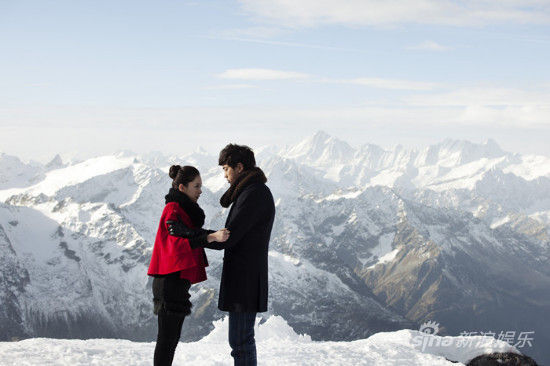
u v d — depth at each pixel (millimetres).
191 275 9430
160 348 9398
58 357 12312
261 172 9844
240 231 9367
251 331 9766
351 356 14656
